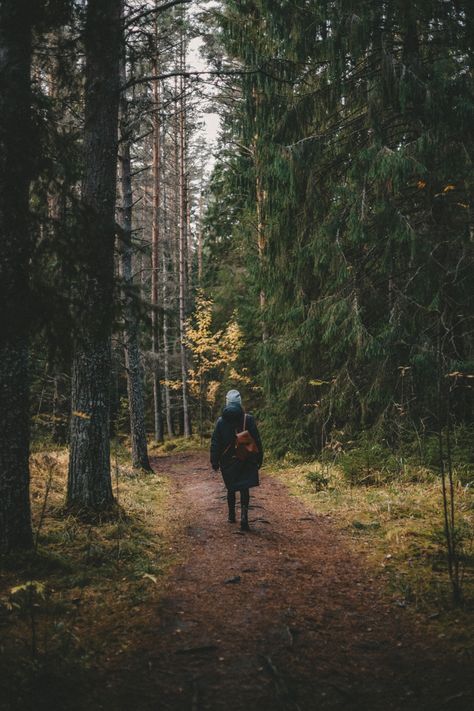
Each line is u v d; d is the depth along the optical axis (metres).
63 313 4.28
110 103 6.43
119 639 3.50
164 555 5.36
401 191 9.38
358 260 9.59
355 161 8.77
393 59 8.03
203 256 29.92
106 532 5.91
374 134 8.38
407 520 6.24
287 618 3.85
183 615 3.89
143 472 11.36
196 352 19.33
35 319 4.18
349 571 4.82
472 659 3.19
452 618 3.75
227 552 5.45
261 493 8.81
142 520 6.73
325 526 6.45
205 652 3.36
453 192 8.51
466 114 7.50
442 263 8.39
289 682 3.03
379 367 9.27
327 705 2.82
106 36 5.13
